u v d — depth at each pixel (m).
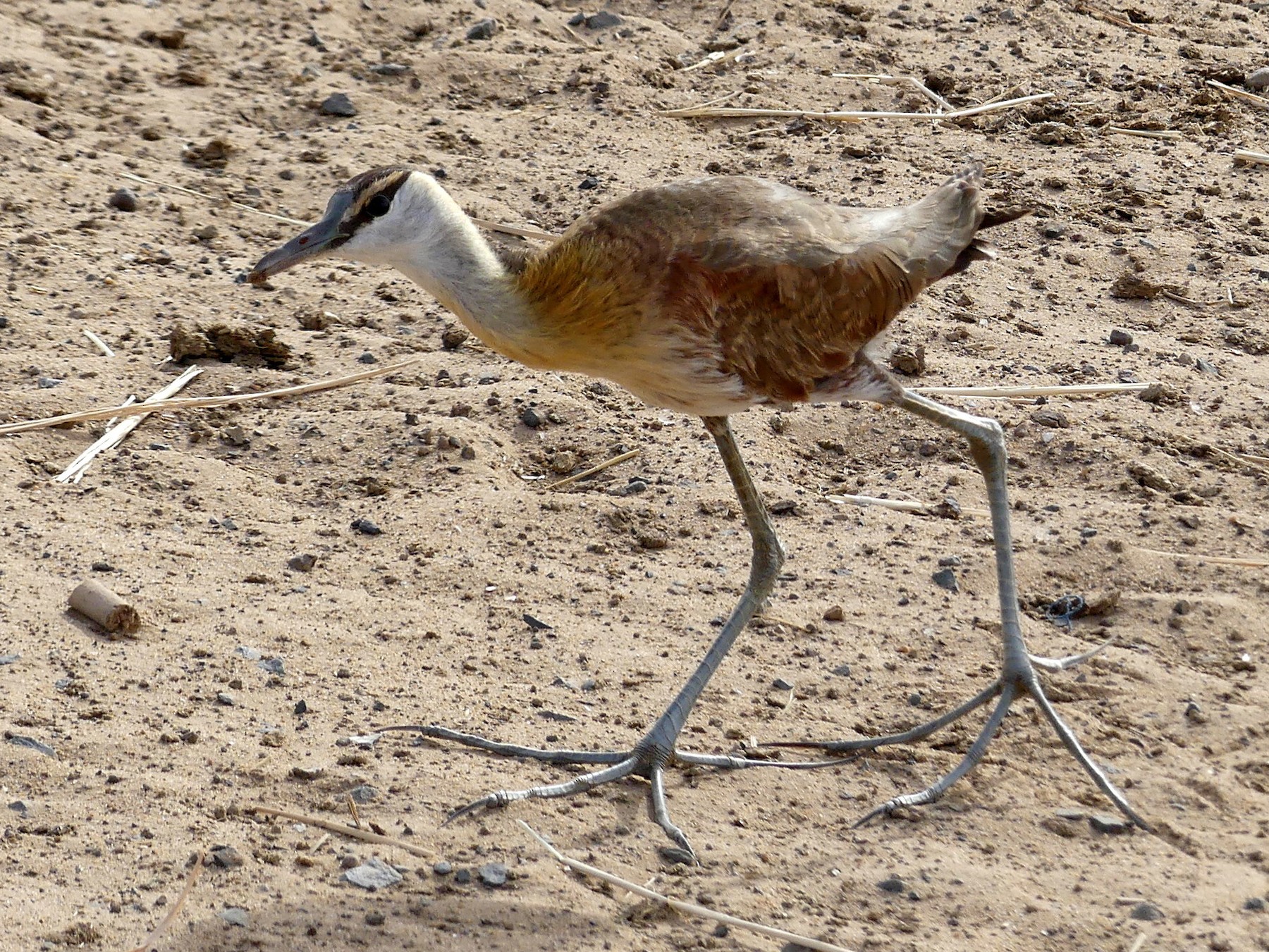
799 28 22.69
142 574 11.12
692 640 10.80
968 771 9.50
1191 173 18.95
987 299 16.05
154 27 21.09
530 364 9.49
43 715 9.41
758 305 9.44
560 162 18.59
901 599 11.30
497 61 21.05
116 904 7.95
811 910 8.26
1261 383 14.62
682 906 8.17
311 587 11.17
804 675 10.45
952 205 10.59
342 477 12.80
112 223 16.59
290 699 9.84
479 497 12.43
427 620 10.86
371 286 16.16
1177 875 8.55
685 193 9.63
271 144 18.64
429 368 14.54
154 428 13.30
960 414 10.05
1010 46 22.30
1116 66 21.95
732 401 9.68
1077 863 8.69
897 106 20.52
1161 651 10.77
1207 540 12.09
